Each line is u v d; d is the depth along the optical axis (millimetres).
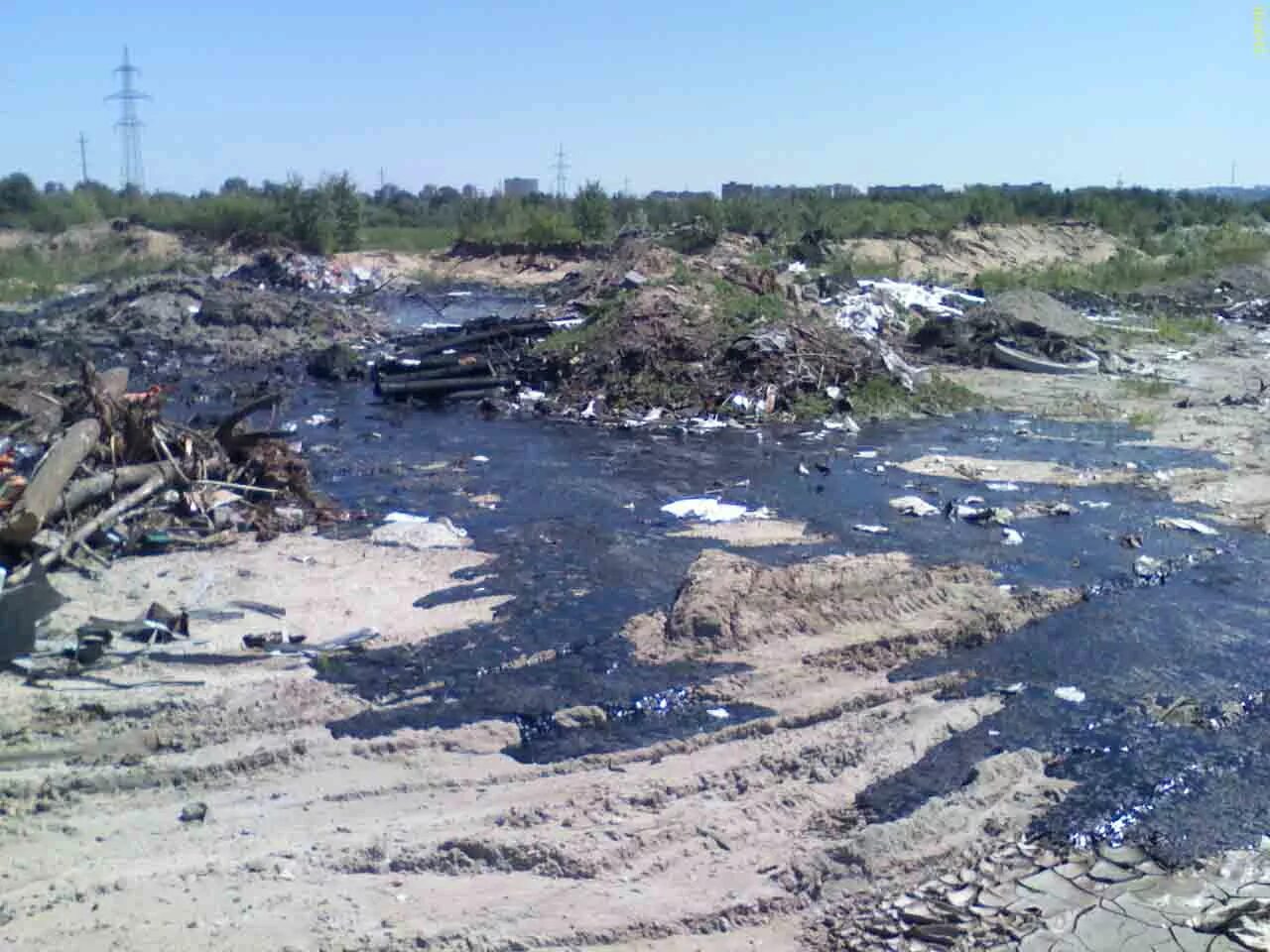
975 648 9773
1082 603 10820
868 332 25656
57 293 35938
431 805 7152
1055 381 23859
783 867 6570
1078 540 12664
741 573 10578
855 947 6000
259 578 10891
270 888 6230
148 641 9219
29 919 5855
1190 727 8469
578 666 9086
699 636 9547
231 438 13820
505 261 46750
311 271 41094
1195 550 12336
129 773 7328
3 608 8664
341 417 19469
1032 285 36906
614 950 5887
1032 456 16906
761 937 6062
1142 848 6957
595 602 10461
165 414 19453
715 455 16688
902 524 13156
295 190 48406
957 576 11094
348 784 7355
